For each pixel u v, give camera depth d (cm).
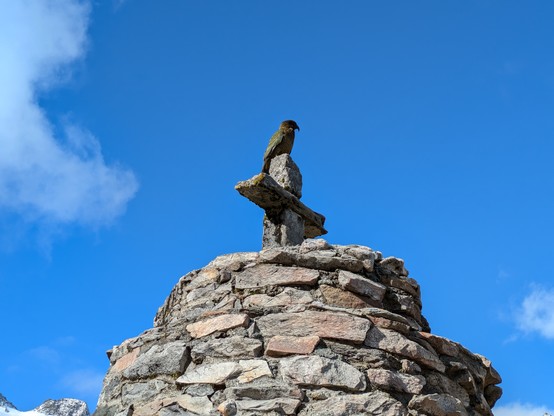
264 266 653
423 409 606
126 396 642
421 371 629
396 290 670
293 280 641
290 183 732
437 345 655
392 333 629
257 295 640
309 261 650
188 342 640
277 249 657
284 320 624
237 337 621
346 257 657
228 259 669
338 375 598
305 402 589
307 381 595
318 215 754
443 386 636
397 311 660
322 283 641
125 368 663
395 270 681
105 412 651
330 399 588
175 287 691
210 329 635
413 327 654
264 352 612
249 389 595
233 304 640
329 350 610
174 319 665
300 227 727
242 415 585
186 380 617
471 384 655
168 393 621
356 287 642
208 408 596
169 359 633
